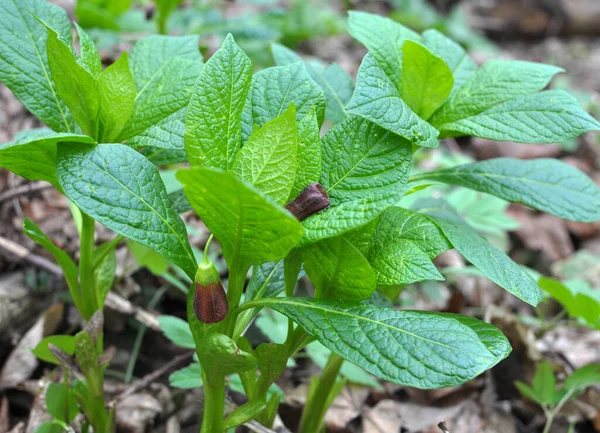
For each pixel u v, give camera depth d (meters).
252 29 1.02
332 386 0.59
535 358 0.72
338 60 1.44
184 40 0.59
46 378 0.64
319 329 0.49
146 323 0.67
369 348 0.48
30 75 0.55
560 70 0.57
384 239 0.53
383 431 0.67
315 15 1.40
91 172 0.50
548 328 0.77
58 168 0.49
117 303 0.67
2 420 0.63
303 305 0.50
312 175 0.50
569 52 1.96
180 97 0.55
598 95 1.67
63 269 0.55
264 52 1.08
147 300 0.73
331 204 0.51
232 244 0.49
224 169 0.50
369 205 0.48
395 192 0.48
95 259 0.58
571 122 0.53
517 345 0.73
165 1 0.87
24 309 0.69
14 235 0.74
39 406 0.62
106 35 0.87
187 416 0.66
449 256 0.93
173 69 0.55
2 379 0.65
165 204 0.51
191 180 0.46
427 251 0.52
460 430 0.69
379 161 0.51
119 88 0.53
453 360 0.47
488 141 1.33
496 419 0.70
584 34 2.08
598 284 1.01
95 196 0.49
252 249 0.49
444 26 1.70
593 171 1.32
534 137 0.53
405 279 0.51
